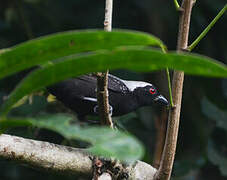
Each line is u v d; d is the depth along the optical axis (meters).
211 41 14.61
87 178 7.24
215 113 11.86
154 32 14.30
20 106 9.96
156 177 6.81
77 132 3.14
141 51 3.18
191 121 13.56
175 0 5.96
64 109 11.02
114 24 14.41
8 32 13.11
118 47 3.29
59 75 3.43
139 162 7.52
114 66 3.35
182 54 3.13
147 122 12.29
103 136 3.10
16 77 10.89
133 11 14.55
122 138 3.06
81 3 14.36
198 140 13.45
